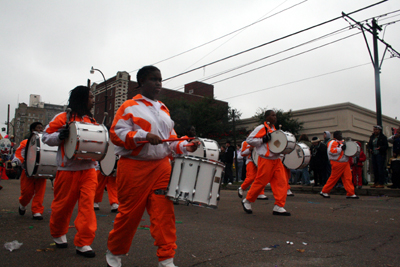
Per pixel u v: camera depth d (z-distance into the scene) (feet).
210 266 10.18
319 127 74.28
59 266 10.23
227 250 11.93
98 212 21.22
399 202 24.93
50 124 12.27
